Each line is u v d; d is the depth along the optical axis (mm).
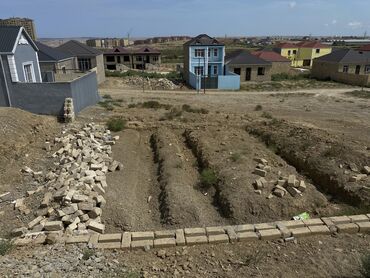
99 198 9133
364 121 20656
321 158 11625
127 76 45031
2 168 11047
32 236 7465
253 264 6297
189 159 13461
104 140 15125
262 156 12828
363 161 11023
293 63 69875
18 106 17125
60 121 17047
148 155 14422
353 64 45031
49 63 27094
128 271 6008
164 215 9078
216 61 43062
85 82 20094
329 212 8844
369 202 8852
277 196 9281
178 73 52406
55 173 11047
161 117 19391
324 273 6027
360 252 6680
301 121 19641
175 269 6180
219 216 9133
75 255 6422
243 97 31656
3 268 5688
